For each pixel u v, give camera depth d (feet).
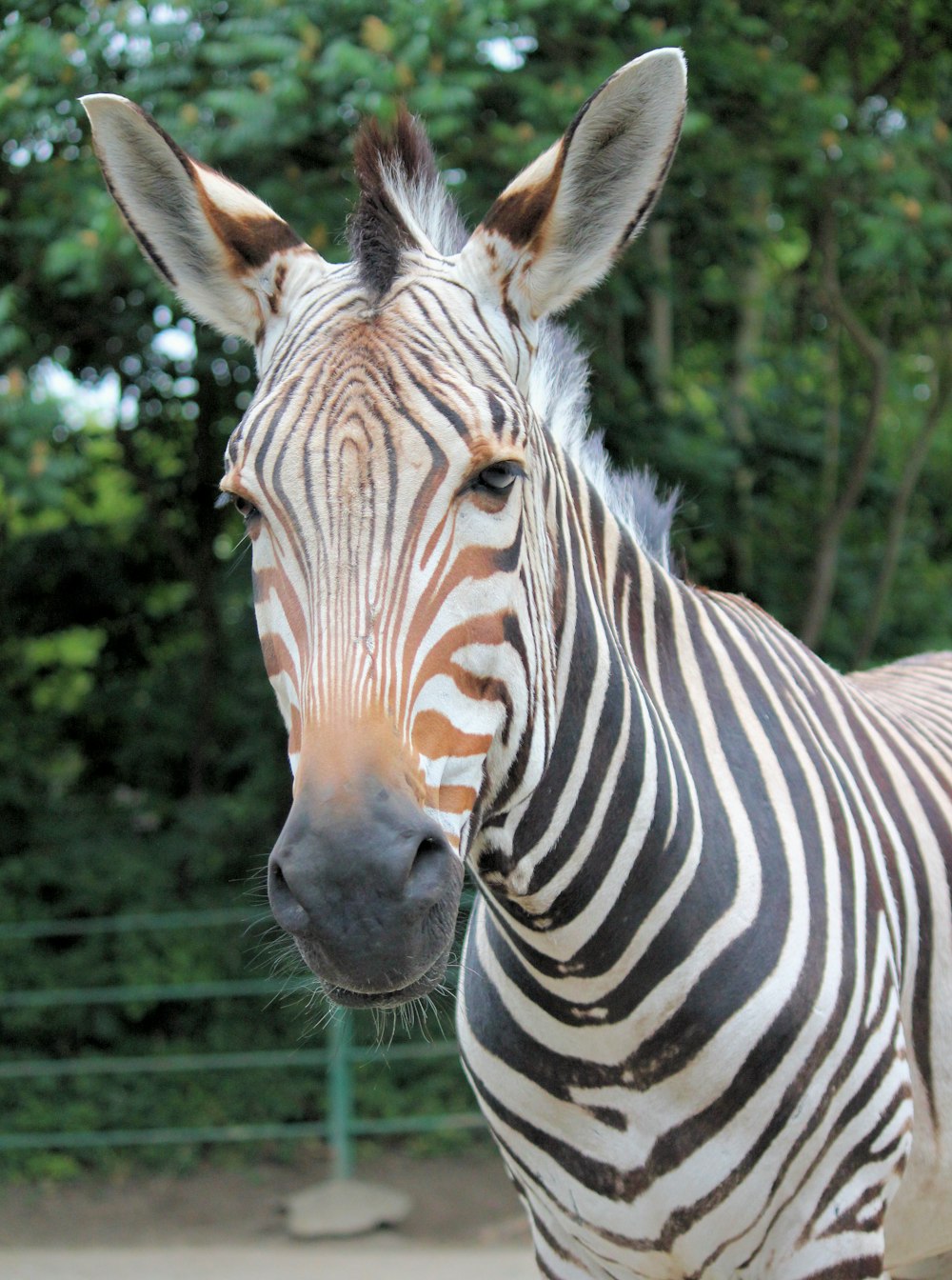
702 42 18.74
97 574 29.58
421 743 5.03
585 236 5.94
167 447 28.14
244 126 15.83
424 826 4.86
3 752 27.20
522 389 5.76
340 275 5.68
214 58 16.14
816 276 25.91
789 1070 6.18
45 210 19.60
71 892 24.81
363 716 4.91
